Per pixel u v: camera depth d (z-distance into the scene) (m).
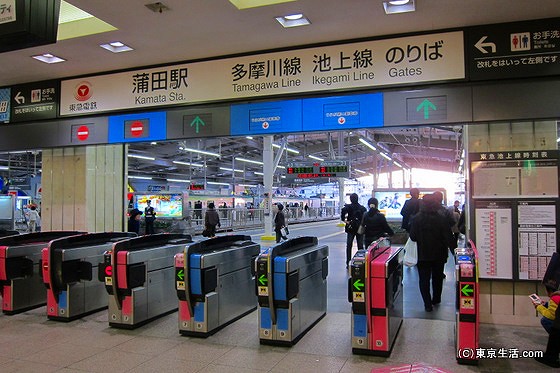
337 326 6.07
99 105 7.80
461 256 4.90
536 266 5.88
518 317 5.99
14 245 7.36
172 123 7.32
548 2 5.25
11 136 8.42
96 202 9.23
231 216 27.80
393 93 6.24
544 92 5.69
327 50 6.51
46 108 8.18
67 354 5.04
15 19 3.84
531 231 5.91
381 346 4.85
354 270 4.89
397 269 5.55
